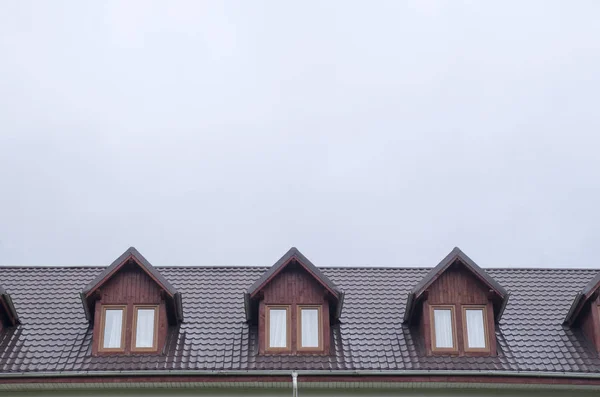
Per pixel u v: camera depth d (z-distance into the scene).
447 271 25.56
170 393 23.52
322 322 24.94
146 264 25.06
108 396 23.44
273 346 24.67
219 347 24.75
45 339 25.08
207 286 28.03
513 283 28.86
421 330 25.36
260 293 25.06
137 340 24.66
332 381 23.50
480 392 23.73
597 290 25.12
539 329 25.98
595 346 24.91
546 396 23.75
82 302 25.42
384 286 28.31
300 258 25.31
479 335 24.98
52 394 23.47
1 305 25.08
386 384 23.58
